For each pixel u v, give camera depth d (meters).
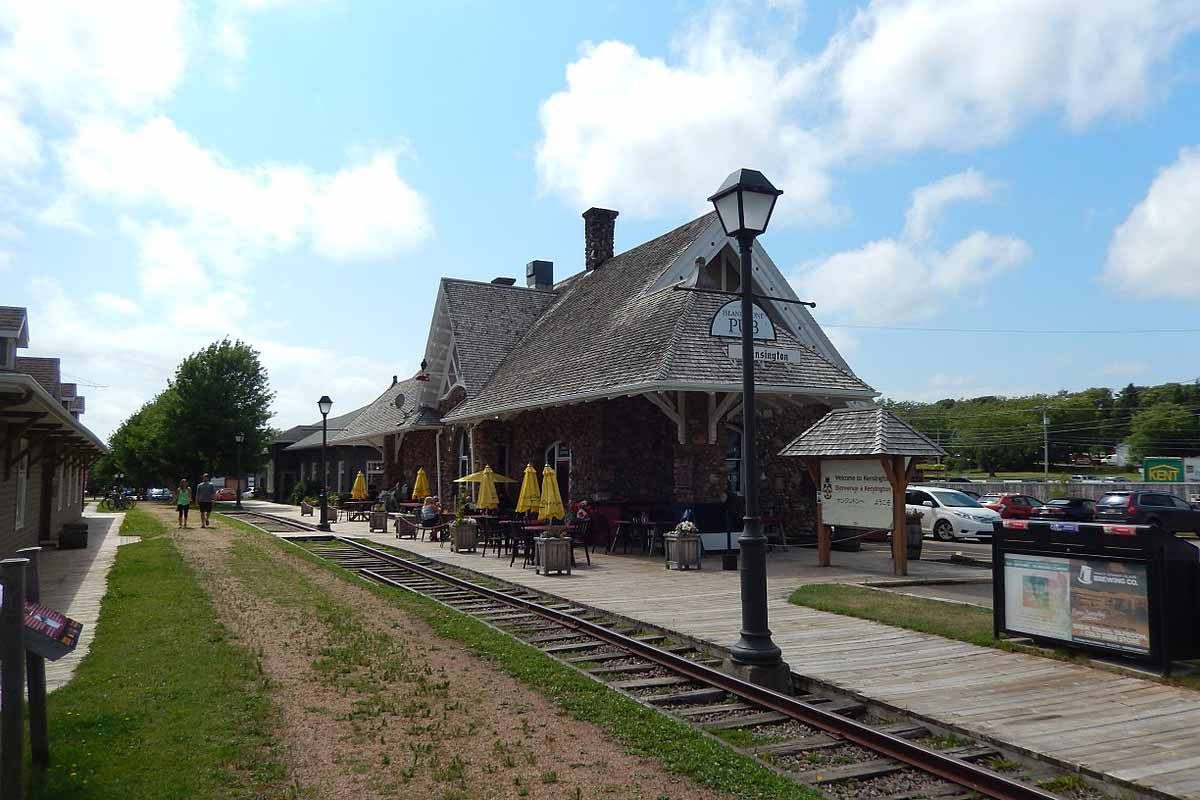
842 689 7.42
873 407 16.05
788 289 23.09
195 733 5.95
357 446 48.38
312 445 54.06
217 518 35.41
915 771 5.80
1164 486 41.50
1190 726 6.35
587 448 21.06
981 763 5.93
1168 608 7.71
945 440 97.94
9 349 21.95
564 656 9.33
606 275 28.30
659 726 6.38
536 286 35.88
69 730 5.93
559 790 5.16
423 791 5.11
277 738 5.99
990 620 10.36
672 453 21.08
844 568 16.39
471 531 20.66
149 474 59.19
